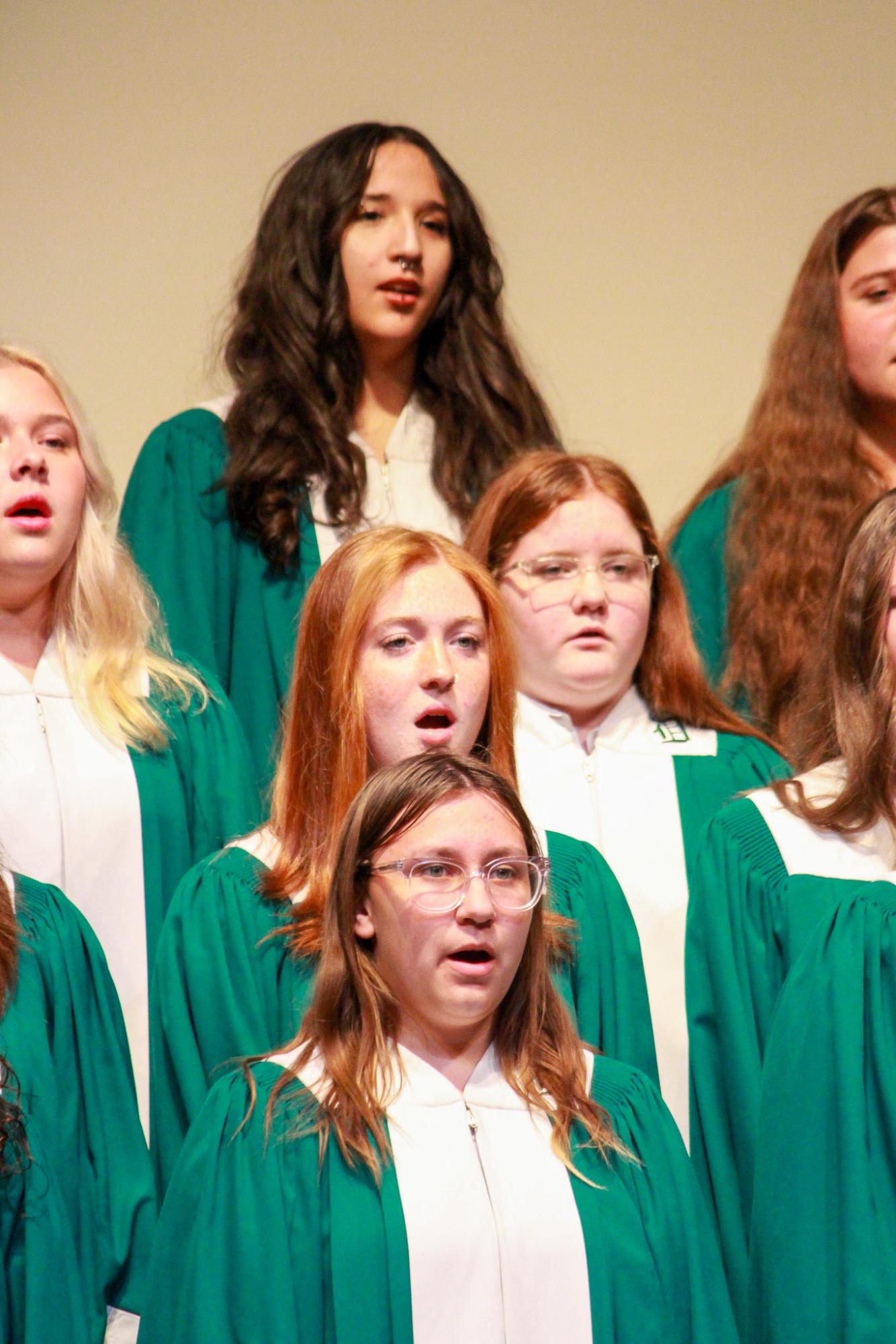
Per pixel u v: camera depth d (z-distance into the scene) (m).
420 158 14.78
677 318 16.42
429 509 14.41
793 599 14.62
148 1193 10.14
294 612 13.42
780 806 11.48
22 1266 9.45
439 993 8.80
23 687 11.73
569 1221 8.77
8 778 11.40
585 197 16.50
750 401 16.31
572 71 16.61
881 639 11.34
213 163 16.11
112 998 10.67
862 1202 9.91
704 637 14.97
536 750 12.27
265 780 12.82
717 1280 9.13
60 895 10.72
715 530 15.23
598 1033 10.98
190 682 12.37
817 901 11.01
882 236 15.15
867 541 11.52
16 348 12.21
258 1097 8.84
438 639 10.38
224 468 13.96
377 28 16.41
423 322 14.68
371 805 9.02
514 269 16.33
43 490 11.73
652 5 16.70
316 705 10.48
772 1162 10.27
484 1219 8.65
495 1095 9.06
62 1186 9.86
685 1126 11.48
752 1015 11.03
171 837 11.67
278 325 14.36
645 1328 8.70
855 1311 9.70
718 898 11.27
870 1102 10.28
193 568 13.61
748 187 16.59
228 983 10.02
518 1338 8.52
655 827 12.15
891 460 15.20
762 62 16.67
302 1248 8.48
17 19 15.99
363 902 8.98
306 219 14.49
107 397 15.74
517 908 8.90
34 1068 9.90
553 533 12.27
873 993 10.53
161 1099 10.26
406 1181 8.62
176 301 15.88
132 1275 9.98
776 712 14.22
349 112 16.30
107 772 11.60
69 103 16.02
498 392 14.92
